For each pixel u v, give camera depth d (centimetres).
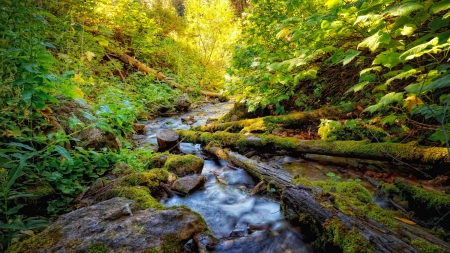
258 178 327
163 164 373
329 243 191
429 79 176
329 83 493
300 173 343
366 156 319
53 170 262
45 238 170
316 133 448
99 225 186
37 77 219
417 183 276
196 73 1206
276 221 239
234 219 255
